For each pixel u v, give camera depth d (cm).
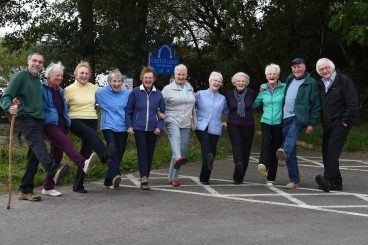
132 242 570
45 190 800
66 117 788
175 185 898
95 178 953
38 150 730
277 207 741
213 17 2812
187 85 888
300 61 852
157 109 855
